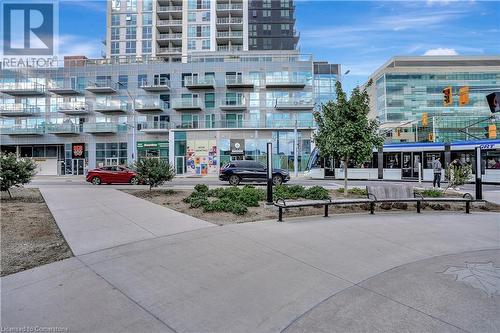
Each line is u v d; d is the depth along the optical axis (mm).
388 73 87000
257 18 98875
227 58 50281
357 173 27750
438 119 75875
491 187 19516
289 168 43750
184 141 44219
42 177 42531
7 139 49406
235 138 43812
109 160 48312
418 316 3502
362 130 13094
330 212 9516
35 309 3668
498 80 85000
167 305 3762
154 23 70438
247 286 4277
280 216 8203
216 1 73938
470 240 6570
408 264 5148
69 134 48875
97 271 4789
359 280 4500
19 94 50156
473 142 22922
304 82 46969
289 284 4352
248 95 47625
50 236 6770
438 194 12562
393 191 9922
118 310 3643
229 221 8125
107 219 8312
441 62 89750
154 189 16375
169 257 5379
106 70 49344
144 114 48562
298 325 3336
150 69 48938
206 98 48031
